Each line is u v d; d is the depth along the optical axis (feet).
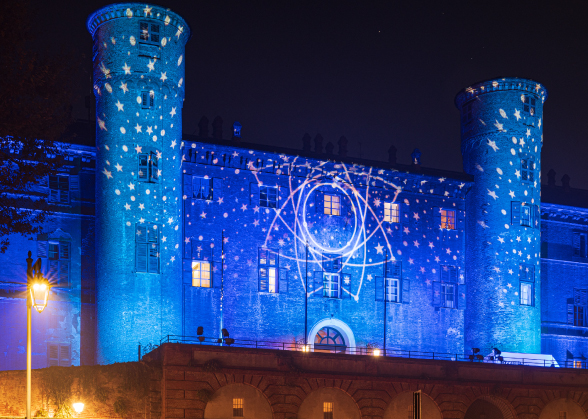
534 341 173.47
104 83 146.92
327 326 165.48
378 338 168.04
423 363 141.69
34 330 140.56
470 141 184.65
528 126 181.68
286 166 166.91
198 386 122.42
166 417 118.93
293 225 164.96
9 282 140.36
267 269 160.66
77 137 152.25
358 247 170.60
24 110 104.53
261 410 126.72
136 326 138.31
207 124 163.12
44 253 144.25
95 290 146.51
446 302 177.88
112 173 143.64
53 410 113.70
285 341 158.71
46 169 109.19
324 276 166.50
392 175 176.86
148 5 148.05
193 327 150.82
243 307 156.46
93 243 148.46
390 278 172.76
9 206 112.47
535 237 179.01
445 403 141.08
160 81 147.95
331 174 171.22
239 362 126.93
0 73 100.94
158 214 144.46
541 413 149.59
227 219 158.71
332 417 132.16
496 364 148.25
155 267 142.31
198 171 157.89
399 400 138.00
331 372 133.80
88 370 117.39
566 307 189.16
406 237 176.24
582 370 156.46
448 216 183.11
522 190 179.11
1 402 112.88
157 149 146.41
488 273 175.63
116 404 116.78
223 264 155.94
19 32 103.45
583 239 196.24
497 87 181.78
